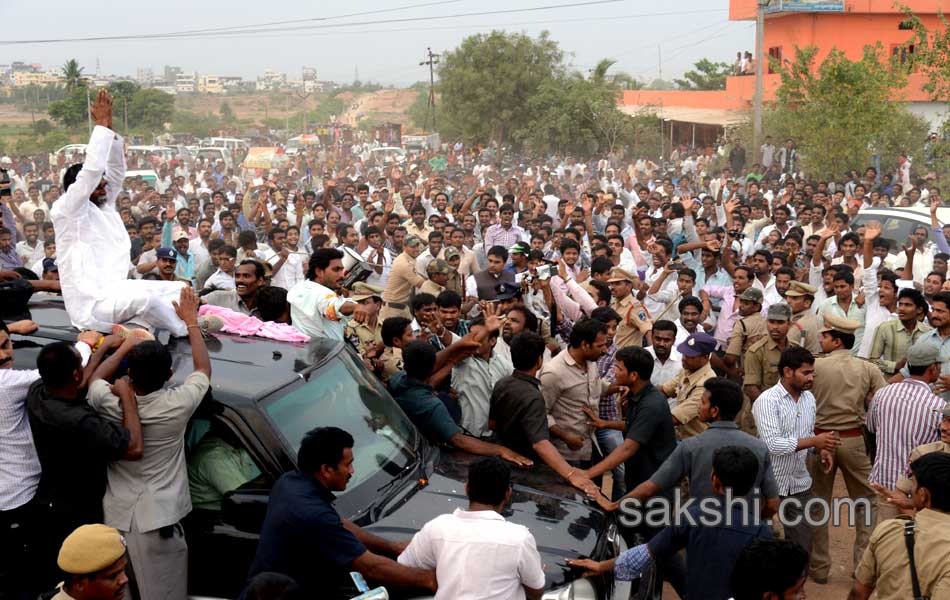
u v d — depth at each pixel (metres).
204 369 5.01
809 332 8.40
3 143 71.88
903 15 33.78
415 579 4.35
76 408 4.65
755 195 20.88
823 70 24.62
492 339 6.79
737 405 5.34
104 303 5.50
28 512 4.86
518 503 5.37
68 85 88.00
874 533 4.70
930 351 6.58
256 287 7.68
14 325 5.52
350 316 7.10
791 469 6.52
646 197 19.78
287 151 51.38
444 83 46.03
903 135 25.03
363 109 127.88
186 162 37.44
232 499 4.88
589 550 5.05
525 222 15.06
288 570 4.34
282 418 5.04
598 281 9.01
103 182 5.68
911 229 13.84
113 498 4.71
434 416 6.02
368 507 4.96
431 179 23.55
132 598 4.74
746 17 36.59
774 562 3.71
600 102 40.47
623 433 6.72
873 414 6.75
